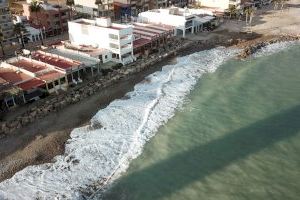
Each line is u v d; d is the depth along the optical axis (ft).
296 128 210.18
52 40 384.27
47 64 277.03
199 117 227.20
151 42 344.90
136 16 476.54
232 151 192.13
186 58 334.44
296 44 374.43
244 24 455.22
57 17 402.72
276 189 163.84
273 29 429.38
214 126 216.54
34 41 381.19
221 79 283.79
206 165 182.39
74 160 187.42
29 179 173.88
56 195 163.43
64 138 206.49
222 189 165.48
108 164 184.85
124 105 244.83
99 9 444.96
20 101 240.32
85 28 322.75
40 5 407.64
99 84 274.36
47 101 247.29
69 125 220.64
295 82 274.36
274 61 322.34
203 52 351.67
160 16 407.85
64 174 177.17
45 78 257.96
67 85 268.41
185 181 172.04
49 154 192.44
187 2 561.02
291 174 172.76
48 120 226.17
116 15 475.72
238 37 398.83
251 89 263.70
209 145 198.39
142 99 253.65
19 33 347.36
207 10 483.92
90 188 168.45
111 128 217.36
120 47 305.73
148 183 171.53
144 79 288.71
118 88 272.72
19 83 250.16
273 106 237.45
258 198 159.02
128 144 201.46
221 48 363.56
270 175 172.65
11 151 195.93
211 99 249.96
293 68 303.89
